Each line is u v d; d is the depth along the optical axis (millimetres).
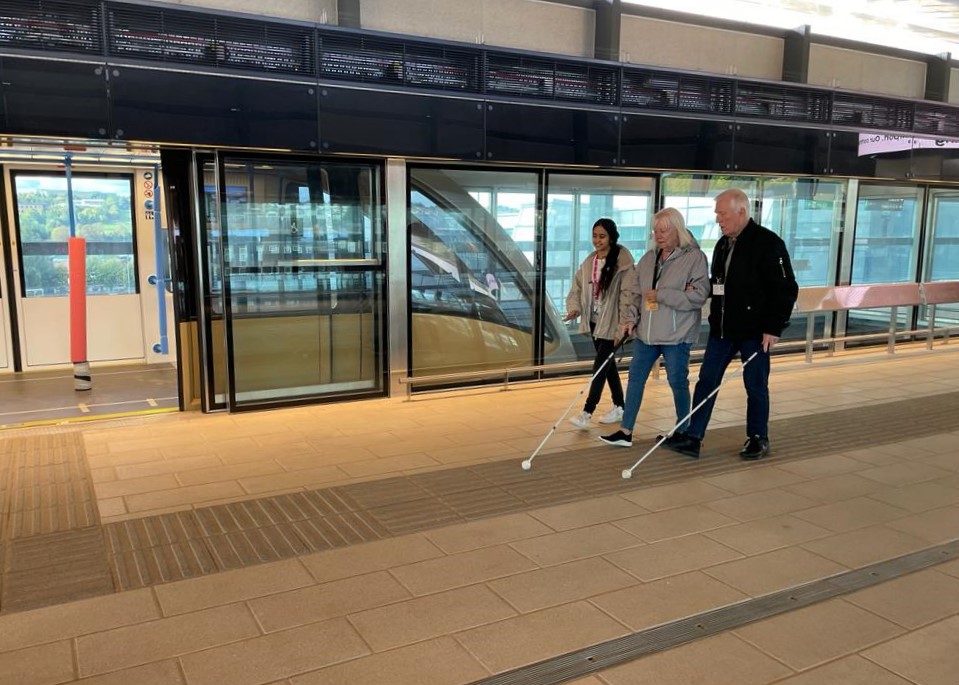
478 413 6172
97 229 8289
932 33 8836
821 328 9477
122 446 5125
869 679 2473
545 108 6691
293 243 6168
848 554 3455
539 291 7379
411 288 6652
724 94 7594
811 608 2945
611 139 7055
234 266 5965
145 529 3680
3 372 8055
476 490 4285
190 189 5750
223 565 3287
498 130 6520
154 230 8469
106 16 5066
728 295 4812
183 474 4527
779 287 4652
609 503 4094
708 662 2562
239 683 2422
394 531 3678
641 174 7633
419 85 6141
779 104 7949
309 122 5766
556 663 2549
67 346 8312
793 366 8234
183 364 6117
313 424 5754
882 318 9930
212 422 5797
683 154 7461
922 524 3828
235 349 6074
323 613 2877
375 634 2730
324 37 5742
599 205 7551
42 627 2754
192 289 6059
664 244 4910
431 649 2631
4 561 3312
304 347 6355
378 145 6055
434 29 6676
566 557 3398
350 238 6402
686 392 5039
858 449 5160
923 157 9125
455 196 6812
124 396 6965
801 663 2561
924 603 2988
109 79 5109
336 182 6250
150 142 5305
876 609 2939
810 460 4910
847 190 8930
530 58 6578
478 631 2754
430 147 6258
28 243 8008
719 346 4941
